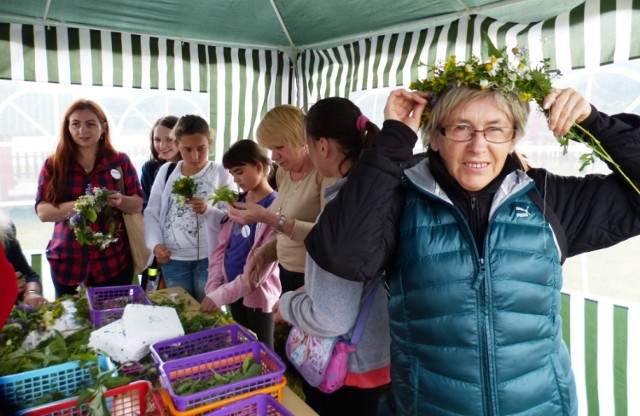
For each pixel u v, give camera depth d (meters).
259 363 1.53
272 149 2.23
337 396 1.58
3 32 3.28
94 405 1.21
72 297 2.30
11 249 2.19
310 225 2.13
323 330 1.44
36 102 4.61
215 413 1.22
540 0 2.48
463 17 2.89
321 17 3.47
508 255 1.16
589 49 2.32
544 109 1.15
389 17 3.18
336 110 1.56
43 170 3.01
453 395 1.17
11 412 1.21
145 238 3.08
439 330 1.18
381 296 1.51
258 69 4.27
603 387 2.62
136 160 5.36
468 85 1.11
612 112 2.35
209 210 2.91
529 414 1.18
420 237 1.20
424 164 1.30
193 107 4.23
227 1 3.31
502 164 1.16
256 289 2.56
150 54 3.80
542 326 1.19
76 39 3.51
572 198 1.25
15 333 1.73
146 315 1.72
